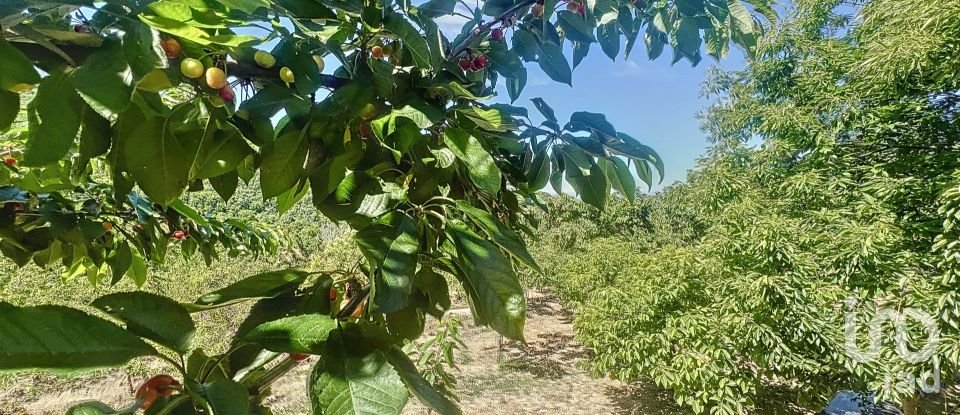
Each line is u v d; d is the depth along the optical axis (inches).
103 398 212.2
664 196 666.2
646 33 45.5
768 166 292.4
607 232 639.8
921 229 202.8
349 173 33.1
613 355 255.4
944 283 167.2
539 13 42.1
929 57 198.5
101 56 19.5
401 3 33.6
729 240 239.3
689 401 220.7
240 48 25.5
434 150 32.9
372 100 31.0
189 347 23.5
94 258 68.8
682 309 253.3
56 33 19.5
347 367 20.3
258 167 31.0
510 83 47.3
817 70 292.8
